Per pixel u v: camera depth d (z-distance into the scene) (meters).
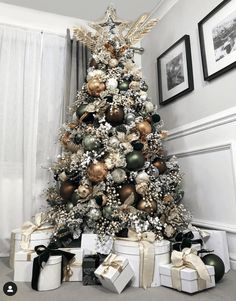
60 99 1.92
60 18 2.07
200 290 1.00
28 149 1.76
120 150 1.32
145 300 0.94
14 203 1.71
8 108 1.77
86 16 2.09
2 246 1.63
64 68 1.94
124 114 1.43
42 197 1.75
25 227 1.30
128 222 1.21
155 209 1.29
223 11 1.44
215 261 1.08
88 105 1.45
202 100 1.55
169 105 1.86
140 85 1.57
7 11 1.92
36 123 1.84
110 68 1.57
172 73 1.83
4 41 1.85
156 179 1.39
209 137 1.47
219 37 1.45
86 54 1.98
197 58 1.62
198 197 1.52
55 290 1.04
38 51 1.93
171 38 1.90
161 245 1.11
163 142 1.84
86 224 1.33
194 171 1.57
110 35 1.66
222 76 1.42
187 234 1.22
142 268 1.07
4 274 1.24
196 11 1.66
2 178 1.70
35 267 1.04
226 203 1.33
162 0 1.96
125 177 1.29
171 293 0.99
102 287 1.07
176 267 1.03
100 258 1.14
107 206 1.25
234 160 1.28
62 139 1.60
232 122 1.33
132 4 1.99
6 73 1.81
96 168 1.27
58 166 1.50
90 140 1.33
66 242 1.29
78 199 1.32
